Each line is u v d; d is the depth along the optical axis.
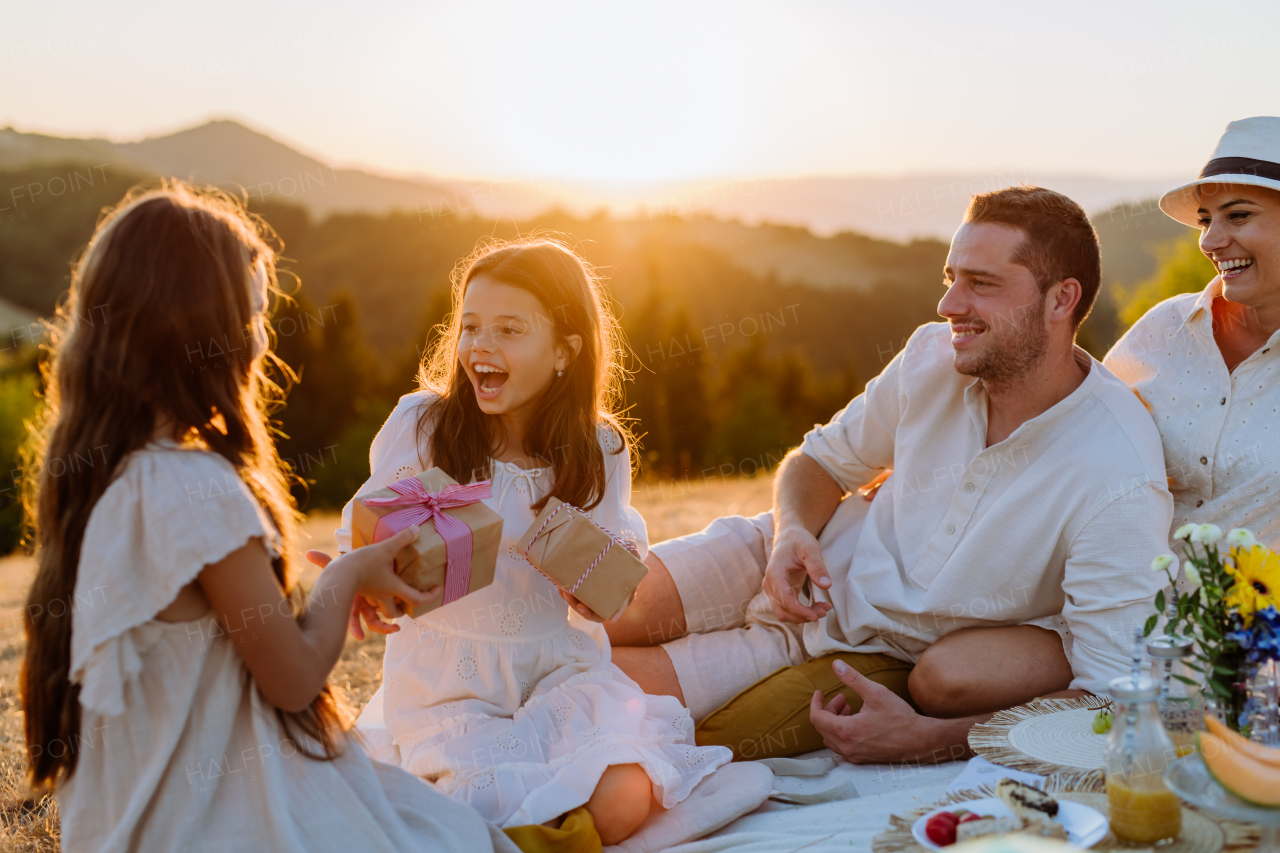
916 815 2.13
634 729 2.67
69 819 1.97
